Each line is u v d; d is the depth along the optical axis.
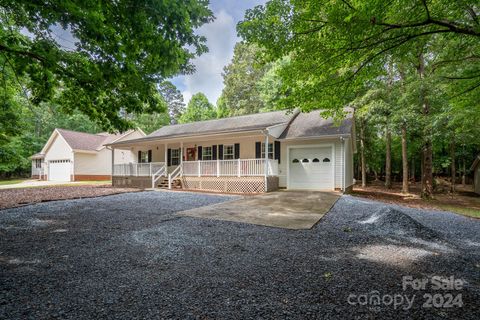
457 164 25.41
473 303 2.39
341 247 4.04
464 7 4.14
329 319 2.09
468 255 3.89
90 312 2.19
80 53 5.30
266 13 4.52
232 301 2.38
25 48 4.99
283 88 5.84
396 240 4.50
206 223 5.62
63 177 23.89
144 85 5.85
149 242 4.25
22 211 7.06
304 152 13.12
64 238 4.47
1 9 5.34
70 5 3.86
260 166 12.19
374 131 20.11
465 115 9.37
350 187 14.89
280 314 2.16
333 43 4.29
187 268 3.18
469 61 7.29
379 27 3.79
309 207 7.75
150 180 15.27
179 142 15.88
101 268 3.18
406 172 15.34
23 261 3.41
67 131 25.19
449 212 8.81
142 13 4.36
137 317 2.11
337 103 5.96
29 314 2.16
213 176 13.47
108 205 8.13
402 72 14.12
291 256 3.62
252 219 6.02
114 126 6.94
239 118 17.44
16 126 12.93
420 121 12.33
